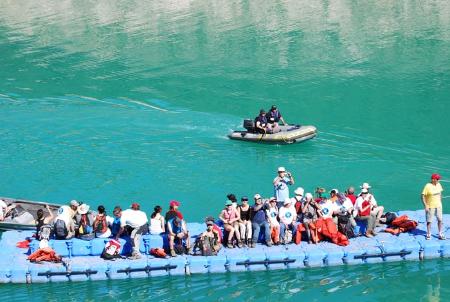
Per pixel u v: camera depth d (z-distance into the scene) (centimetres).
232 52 15225
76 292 6775
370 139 10938
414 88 12975
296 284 6894
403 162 10119
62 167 10006
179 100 12719
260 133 10719
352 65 14225
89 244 7081
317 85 13275
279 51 15175
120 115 12025
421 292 6756
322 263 7056
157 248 7075
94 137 11056
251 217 7250
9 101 12750
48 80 13888
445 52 14725
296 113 12088
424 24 16688
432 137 10969
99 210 7156
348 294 6738
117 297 6700
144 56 15138
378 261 7125
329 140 10894
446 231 7469
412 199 8938
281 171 7794
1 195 9144
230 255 7025
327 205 7281
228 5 18688
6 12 18950
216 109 12288
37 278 6856
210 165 10000
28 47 15988
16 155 10406
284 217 7238
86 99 12838
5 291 6769
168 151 10519
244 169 9856
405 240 7269
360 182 9462
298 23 17100
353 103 12419
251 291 6794
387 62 14300
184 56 15050
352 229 7338
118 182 9519
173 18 17812
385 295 6731
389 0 18812
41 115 12025
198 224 7731
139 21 17650
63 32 17025
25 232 7556
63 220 7112
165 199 9025
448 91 12750
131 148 10644
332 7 18262
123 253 7131
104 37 16512
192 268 6969
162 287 6850
